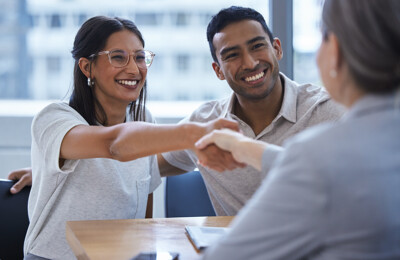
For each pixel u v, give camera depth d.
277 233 0.75
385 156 0.73
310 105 2.04
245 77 1.97
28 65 3.19
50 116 1.86
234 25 1.97
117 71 1.93
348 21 0.80
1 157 3.04
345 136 0.75
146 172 2.09
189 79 3.23
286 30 2.86
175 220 1.63
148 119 2.22
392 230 0.71
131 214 2.01
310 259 0.77
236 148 1.25
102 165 1.91
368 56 0.78
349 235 0.72
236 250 0.78
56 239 1.84
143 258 1.23
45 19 3.17
